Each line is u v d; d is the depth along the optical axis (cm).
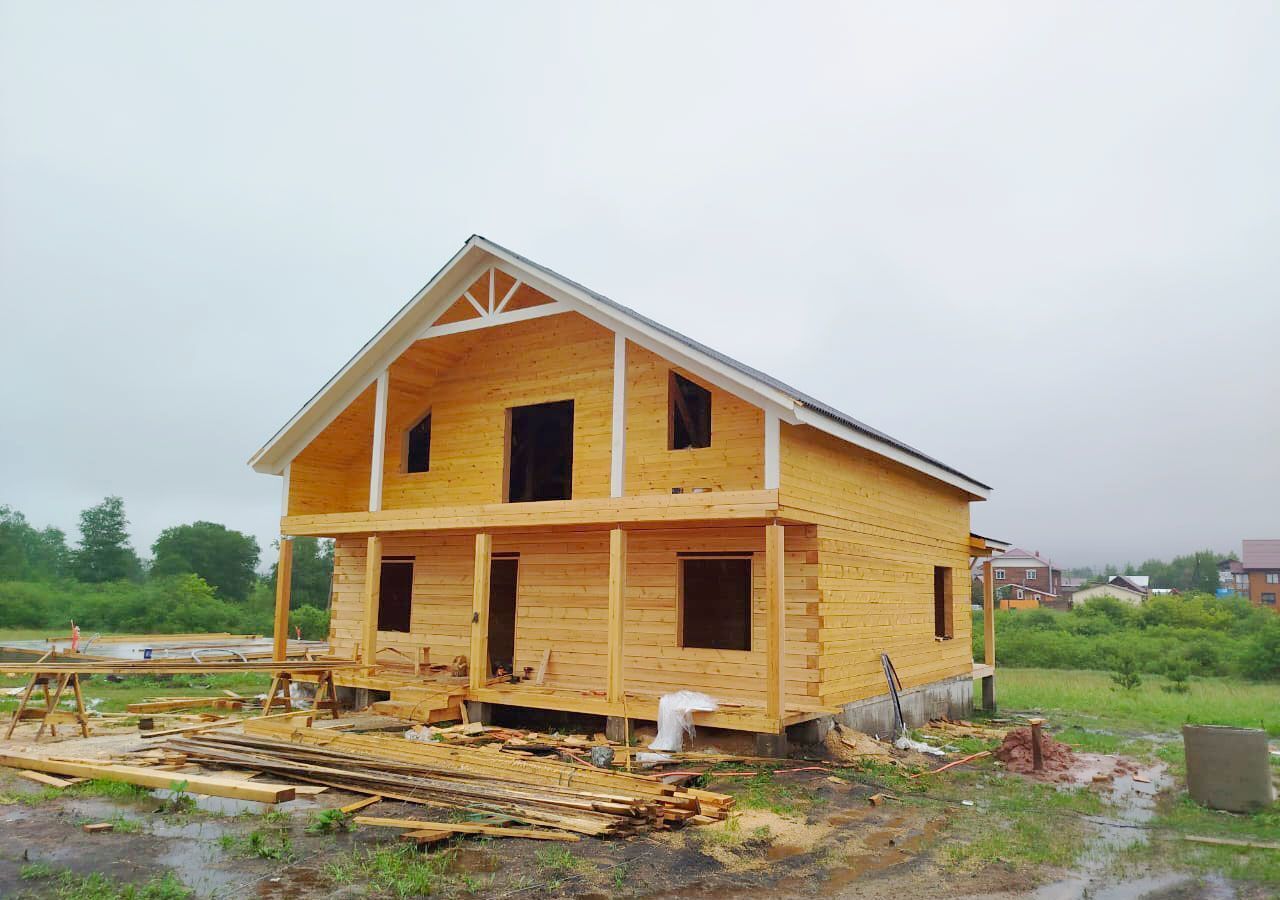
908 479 1548
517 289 1359
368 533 1499
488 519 1295
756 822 797
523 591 1438
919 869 685
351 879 623
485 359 1548
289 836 727
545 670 1384
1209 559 11544
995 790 988
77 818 781
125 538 6103
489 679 1378
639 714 1155
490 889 609
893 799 910
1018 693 2131
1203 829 828
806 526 1191
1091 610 4316
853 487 1311
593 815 768
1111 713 1809
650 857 689
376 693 1468
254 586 5956
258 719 1164
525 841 721
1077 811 893
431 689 1321
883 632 1391
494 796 813
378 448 1473
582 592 1379
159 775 898
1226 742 914
